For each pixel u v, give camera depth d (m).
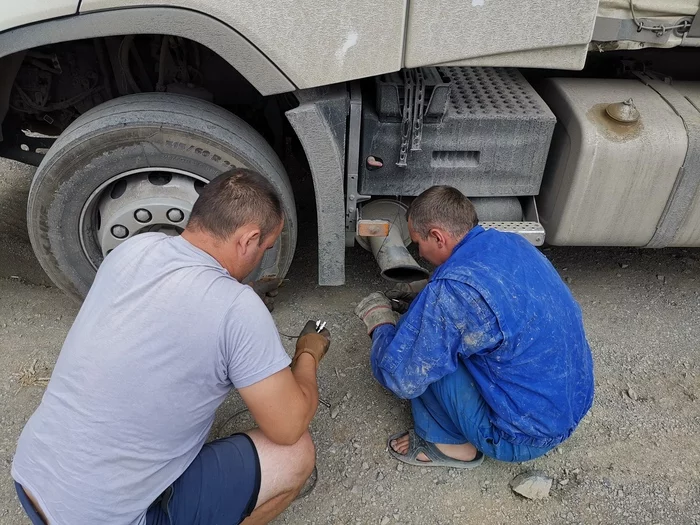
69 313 2.79
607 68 2.90
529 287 1.76
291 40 1.96
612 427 2.35
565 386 1.84
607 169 2.43
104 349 1.43
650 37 2.14
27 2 1.88
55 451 1.44
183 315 1.43
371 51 2.00
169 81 2.58
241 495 1.67
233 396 2.40
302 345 2.01
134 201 2.30
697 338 2.81
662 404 2.46
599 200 2.52
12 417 2.28
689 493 2.11
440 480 2.14
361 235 2.50
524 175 2.53
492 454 2.02
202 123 2.20
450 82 2.38
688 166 2.43
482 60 2.04
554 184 2.61
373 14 1.93
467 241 1.84
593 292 3.07
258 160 2.29
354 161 2.39
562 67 2.06
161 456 1.48
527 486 2.06
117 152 2.21
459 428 2.04
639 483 2.14
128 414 1.42
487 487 2.12
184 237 1.58
